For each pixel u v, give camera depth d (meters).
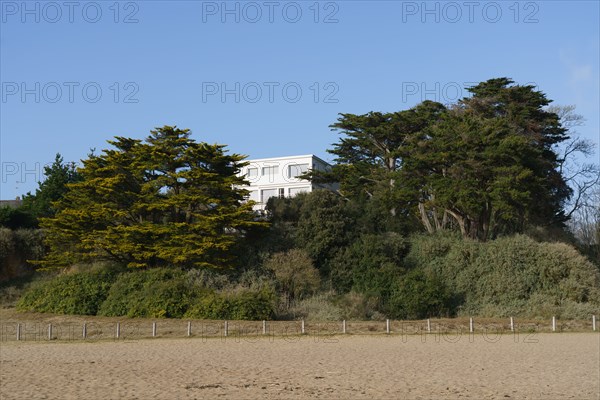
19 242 58.03
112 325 42.03
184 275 48.09
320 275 52.38
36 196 69.75
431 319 46.34
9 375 23.31
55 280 49.75
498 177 51.62
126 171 51.69
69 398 18.98
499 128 53.91
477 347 34.47
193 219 52.78
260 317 44.09
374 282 50.59
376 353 31.47
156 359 28.75
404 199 55.84
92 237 49.09
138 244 49.12
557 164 65.56
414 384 22.34
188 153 51.16
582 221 75.88
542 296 49.69
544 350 33.00
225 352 31.72
